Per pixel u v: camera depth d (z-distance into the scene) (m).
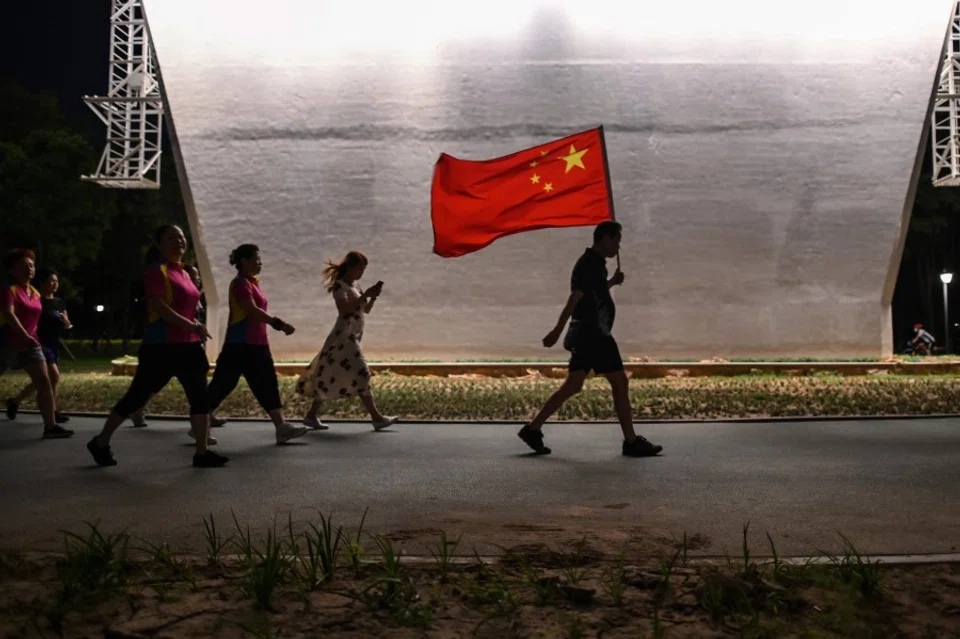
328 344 9.61
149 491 5.89
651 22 20.64
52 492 5.85
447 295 20.61
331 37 20.72
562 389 7.75
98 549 3.72
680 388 14.78
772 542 4.04
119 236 49.00
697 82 20.56
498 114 20.67
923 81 20.39
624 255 20.50
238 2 20.62
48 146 39.44
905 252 46.41
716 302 20.47
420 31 20.77
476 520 4.88
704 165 20.50
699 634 2.95
